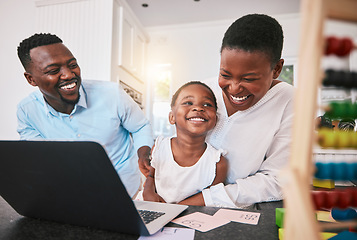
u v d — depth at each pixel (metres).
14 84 2.35
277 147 0.87
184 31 3.22
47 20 2.32
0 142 0.44
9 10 2.43
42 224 0.54
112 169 0.38
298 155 0.27
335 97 1.71
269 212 0.63
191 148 0.84
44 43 1.03
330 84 0.29
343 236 0.39
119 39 2.35
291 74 2.86
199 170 0.83
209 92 0.85
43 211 0.55
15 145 0.43
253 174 0.89
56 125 1.25
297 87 0.28
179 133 0.84
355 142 0.31
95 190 0.43
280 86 0.86
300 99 0.27
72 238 0.47
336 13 0.25
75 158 0.39
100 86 1.27
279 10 2.86
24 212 0.58
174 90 3.19
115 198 0.42
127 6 2.46
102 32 2.20
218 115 0.89
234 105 0.82
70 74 1.07
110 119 1.25
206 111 0.81
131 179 1.39
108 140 1.29
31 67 1.05
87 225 0.52
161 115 3.23
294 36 2.88
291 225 0.27
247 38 0.68
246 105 0.81
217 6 2.83
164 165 0.87
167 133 3.20
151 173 0.91
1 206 0.68
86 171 0.40
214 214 0.61
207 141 0.92
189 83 0.88
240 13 2.96
